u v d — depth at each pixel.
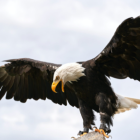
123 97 14.45
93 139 11.94
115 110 13.70
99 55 13.34
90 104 13.80
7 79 16.56
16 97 16.66
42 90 16.33
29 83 16.39
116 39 12.70
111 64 13.60
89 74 13.41
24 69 15.65
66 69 13.31
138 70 13.45
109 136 12.46
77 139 12.14
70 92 15.80
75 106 15.84
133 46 12.94
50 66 14.68
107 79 13.71
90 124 13.71
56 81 13.38
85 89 13.46
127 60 13.43
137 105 14.41
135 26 12.23
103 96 13.27
